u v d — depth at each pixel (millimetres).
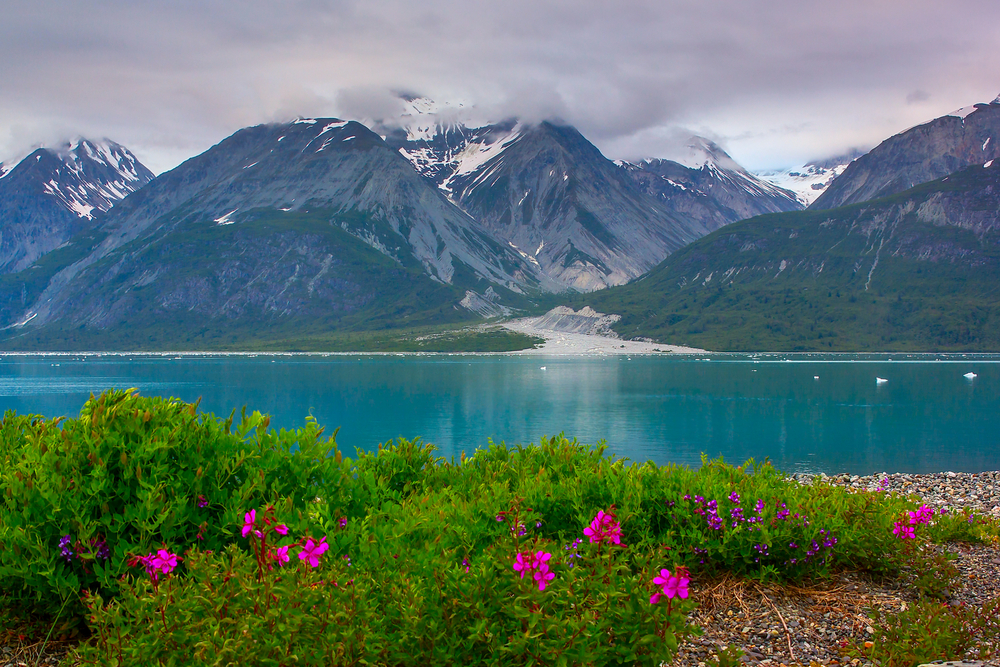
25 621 8273
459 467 13461
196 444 9438
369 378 165375
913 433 67125
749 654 8539
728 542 10547
